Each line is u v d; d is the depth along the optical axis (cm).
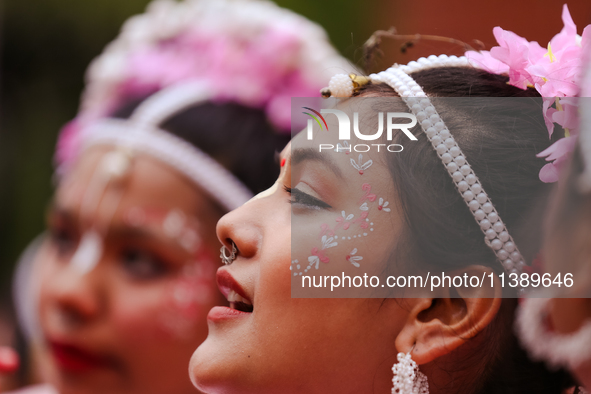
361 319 132
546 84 134
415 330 132
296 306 132
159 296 252
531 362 136
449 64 156
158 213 255
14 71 499
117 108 280
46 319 263
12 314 348
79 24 488
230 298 147
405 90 144
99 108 294
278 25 288
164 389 254
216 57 279
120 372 252
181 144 259
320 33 298
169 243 254
